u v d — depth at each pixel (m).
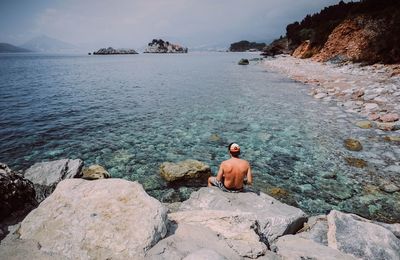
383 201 8.56
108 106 22.19
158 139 14.61
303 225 6.64
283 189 9.52
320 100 21.80
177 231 4.72
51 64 86.94
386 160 11.08
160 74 47.31
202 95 26.14
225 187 7.63
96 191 4.98
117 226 4.25
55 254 3.96
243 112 19.34
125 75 46.75
